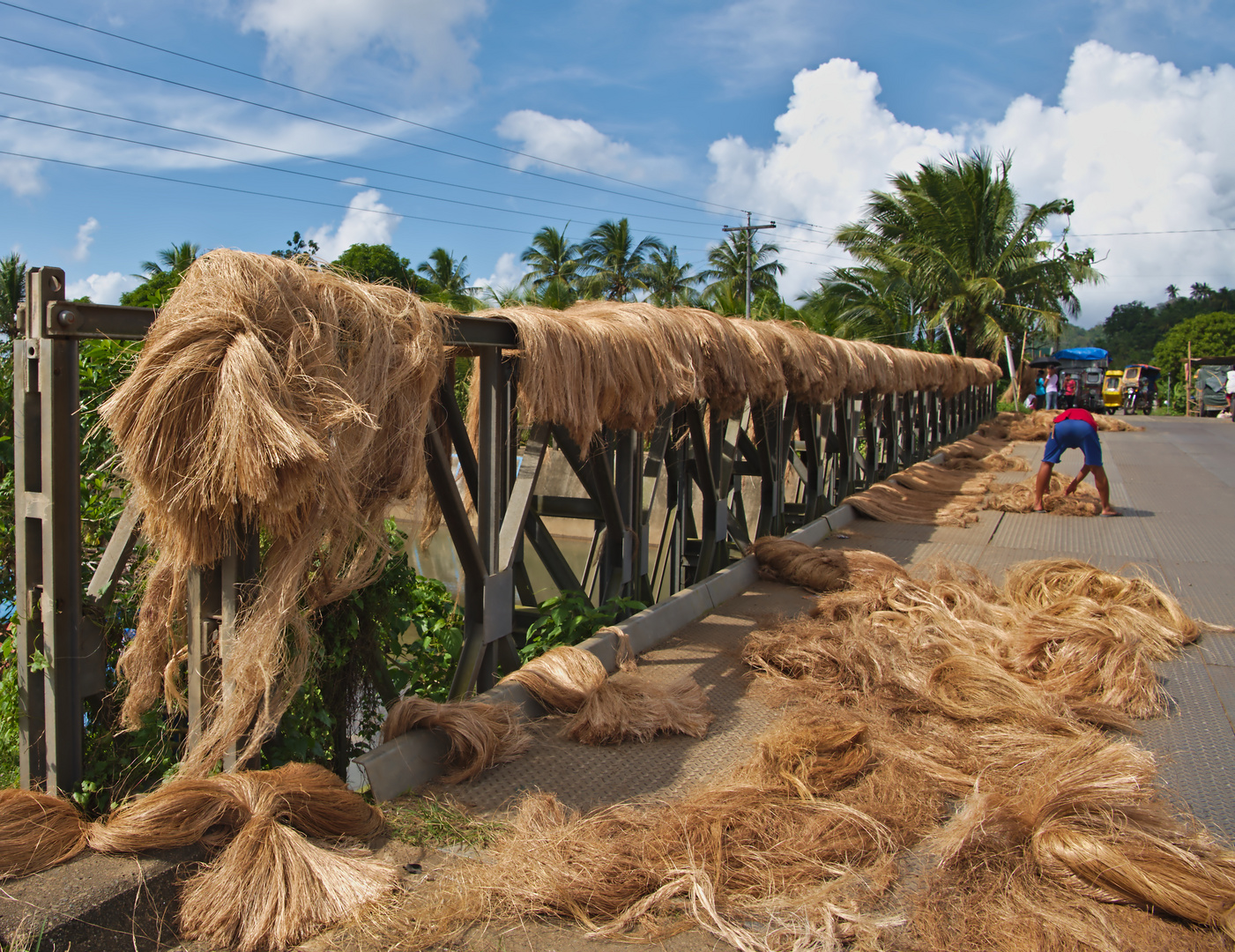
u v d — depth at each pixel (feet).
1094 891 8.11
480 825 9.27
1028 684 13.33
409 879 8.26
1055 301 107.45
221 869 7.73
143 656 9.55
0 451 12.06
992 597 18.97
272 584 8.75
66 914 6.89
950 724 12.25
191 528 8.55
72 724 9.07
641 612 16.65
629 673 13.91
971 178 97.45
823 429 31.50
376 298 9.79
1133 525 30.04
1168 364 259.19
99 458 12.26
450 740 10.60
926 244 101.45
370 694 12.75
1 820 7.54
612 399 14.64
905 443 44.60
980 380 67.87
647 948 7.37
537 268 152.15
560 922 7.75
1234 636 17.22
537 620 17.35
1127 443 62.08
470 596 12.96
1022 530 29.35
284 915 7.41
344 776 12.22
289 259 9.29
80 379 12.08
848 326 112.06
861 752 10.79
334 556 9.37
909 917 7.77
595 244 152.87
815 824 8.97
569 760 10.95
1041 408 104.27
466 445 12.78
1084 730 11.88
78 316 8.43
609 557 16.87
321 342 8.81
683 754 11.28
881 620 16.79
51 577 8.73
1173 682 14.52
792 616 18.19
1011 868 8.50
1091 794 9.30
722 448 22.65
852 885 8.16
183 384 8.11
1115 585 18.26
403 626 13.37
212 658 9.49
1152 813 9.24
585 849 8.45
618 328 14.96
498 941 7.43
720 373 19.02
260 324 8.45
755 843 8.78
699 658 15.34
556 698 12.32
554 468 26.91
